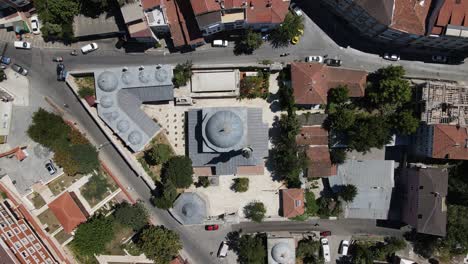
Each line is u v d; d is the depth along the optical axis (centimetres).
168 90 7950
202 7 7081
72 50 8219
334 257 8462
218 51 8150
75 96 8306
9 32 8225
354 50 8094
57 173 8325
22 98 8306
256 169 8206
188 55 8181
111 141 8238
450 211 7788
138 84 7869
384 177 7950
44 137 8088
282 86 8038
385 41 7912
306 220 8431
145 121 8094
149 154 8150
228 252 8556
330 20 8056
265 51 8119
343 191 7900
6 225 7575
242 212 8412
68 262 8450
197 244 8569
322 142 7956
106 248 8562
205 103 8281
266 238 8244
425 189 7456
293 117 7794
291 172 7781
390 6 6831
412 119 7475
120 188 8462
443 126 7375
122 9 7388
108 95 7888
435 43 7600
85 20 7994
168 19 7606
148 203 8519
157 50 8194
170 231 8225
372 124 7600
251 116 7956
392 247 8044
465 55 8062
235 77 8031
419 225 7519
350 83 7681
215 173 8225
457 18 6894
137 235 8538
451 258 8250
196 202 8162
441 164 8100
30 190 8319
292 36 7744
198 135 8000
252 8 7262
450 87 7500
